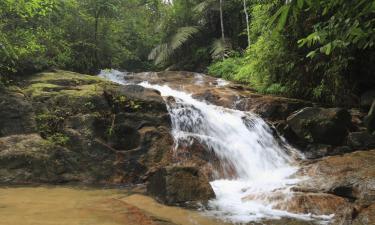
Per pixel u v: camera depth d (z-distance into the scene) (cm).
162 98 775
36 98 707
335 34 290
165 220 412
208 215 471
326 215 481
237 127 846
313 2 278
